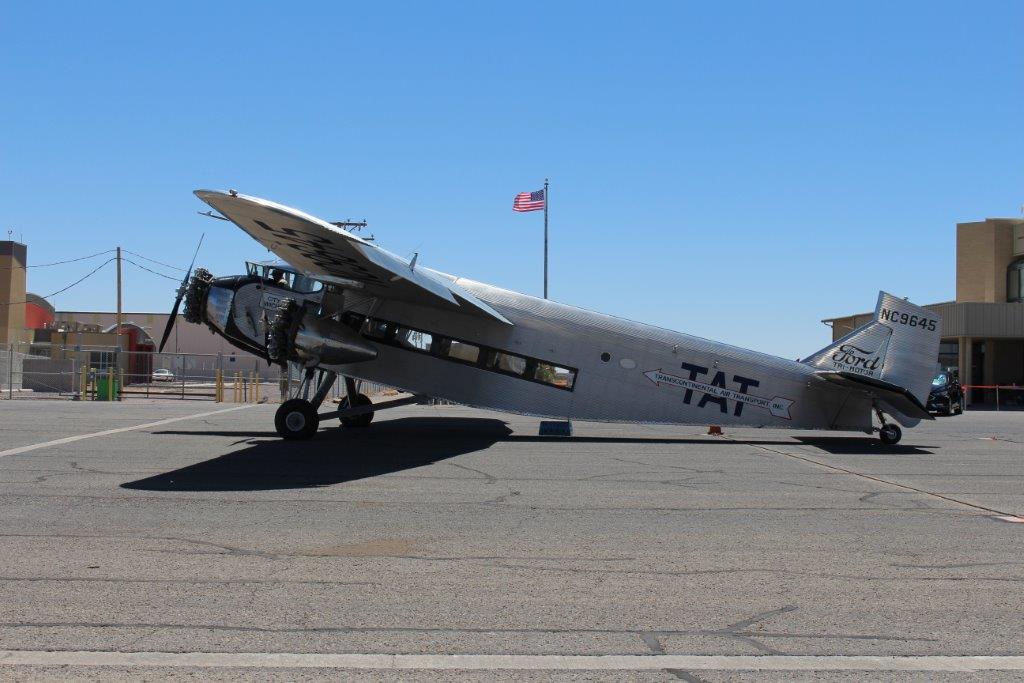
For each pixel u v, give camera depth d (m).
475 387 16.89
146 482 10.50
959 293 49.50
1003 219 48.31
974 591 6.12
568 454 14.30
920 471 12.72
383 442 15.65
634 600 5.81
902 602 5.83
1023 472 12.68
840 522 8.60
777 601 5.83
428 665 4.57
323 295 15.95
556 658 4.70
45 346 48.62
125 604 5.52
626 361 16.94
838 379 15.82
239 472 11.46
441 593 5.90
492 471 12.02
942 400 32.19
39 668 4.43
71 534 7.55
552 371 16.91
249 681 4.30
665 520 8.62
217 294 16.72
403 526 8.12
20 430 17.38
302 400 15.95
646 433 18.66
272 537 7.54
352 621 5.27
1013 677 4.50
